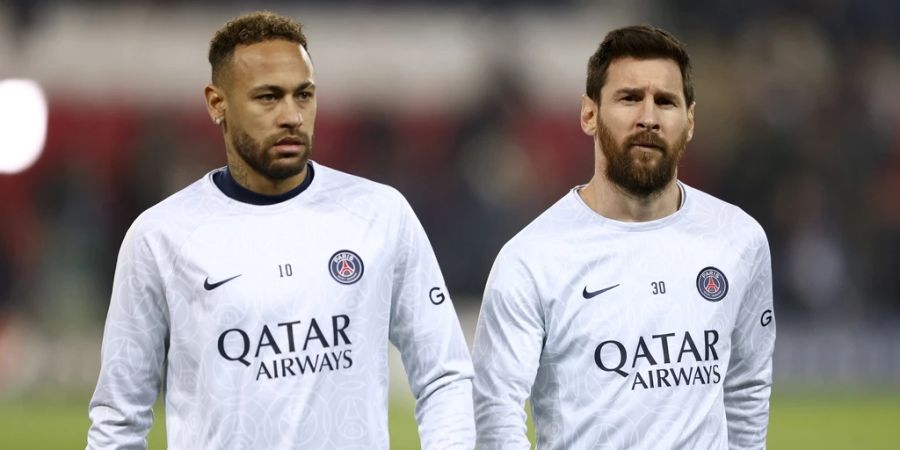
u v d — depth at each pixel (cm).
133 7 7044
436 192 6812
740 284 1661
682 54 1625
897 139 7369
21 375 5534
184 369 1516
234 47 1506
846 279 6569
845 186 6894
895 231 6819
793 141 7012
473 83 7219
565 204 1672
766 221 6756
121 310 1534
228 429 1488
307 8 7325
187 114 6931
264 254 1516
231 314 1498
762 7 7581
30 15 6825
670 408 1611
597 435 1612
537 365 1627
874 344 6053
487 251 6525
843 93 7431
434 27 7388
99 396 1550
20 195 6638
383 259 1549
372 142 7038
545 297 1625
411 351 1591
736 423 1730
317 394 1496
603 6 7544
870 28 7719
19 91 6694
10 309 6066
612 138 1617
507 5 7444
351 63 7188
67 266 5778
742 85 7288
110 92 6856
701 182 7038
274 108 1492
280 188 1542
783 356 5981
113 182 6788
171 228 1523
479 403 1655
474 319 5934
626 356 1612
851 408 5056
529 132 7175
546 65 7325
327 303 1512
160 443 3928
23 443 4072
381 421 1532
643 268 1634
